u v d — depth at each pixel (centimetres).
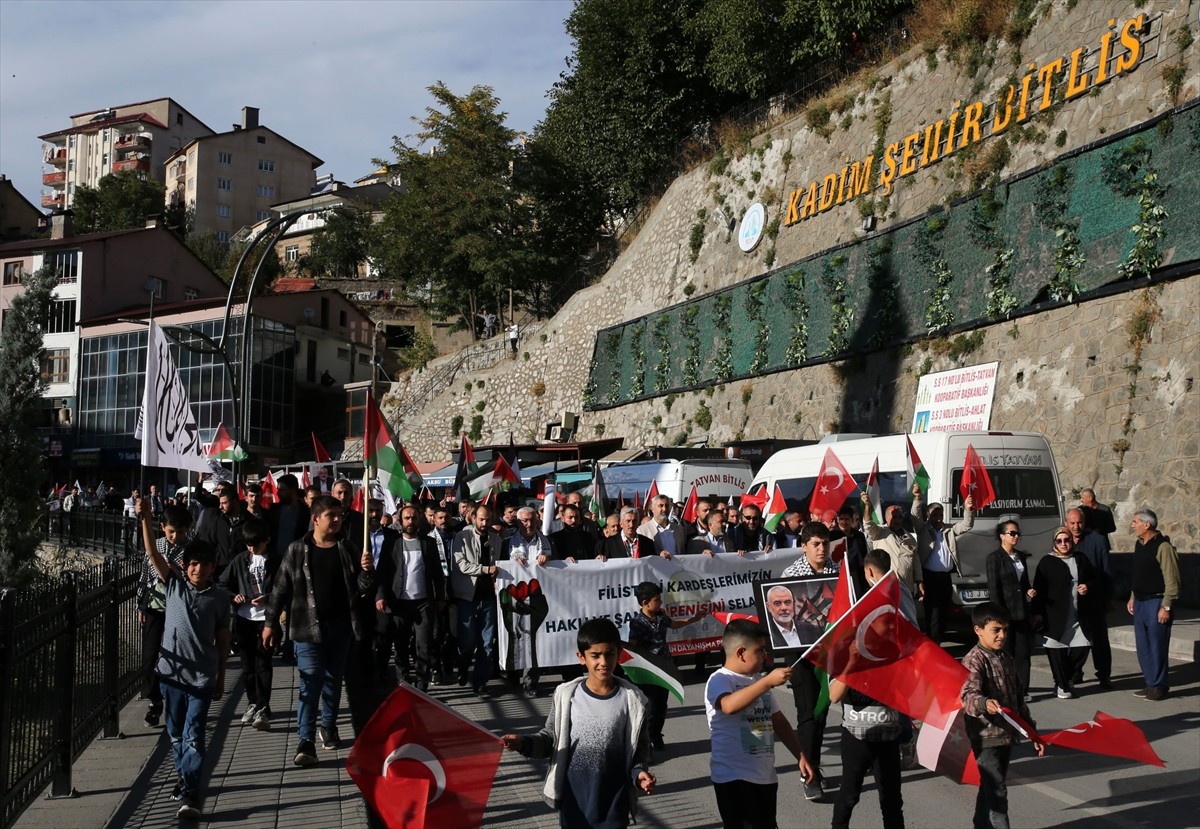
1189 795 774
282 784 819
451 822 509
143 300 6406
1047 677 1268
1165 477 1753
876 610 614
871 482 1367
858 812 747
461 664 1227
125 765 892
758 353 3081
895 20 2962
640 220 4288
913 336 2459
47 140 12288
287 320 5909
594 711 507
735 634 553
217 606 779
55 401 6084
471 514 1218
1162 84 1956
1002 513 1466
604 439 3700
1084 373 1964
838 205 2938
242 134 10412
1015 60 2412
